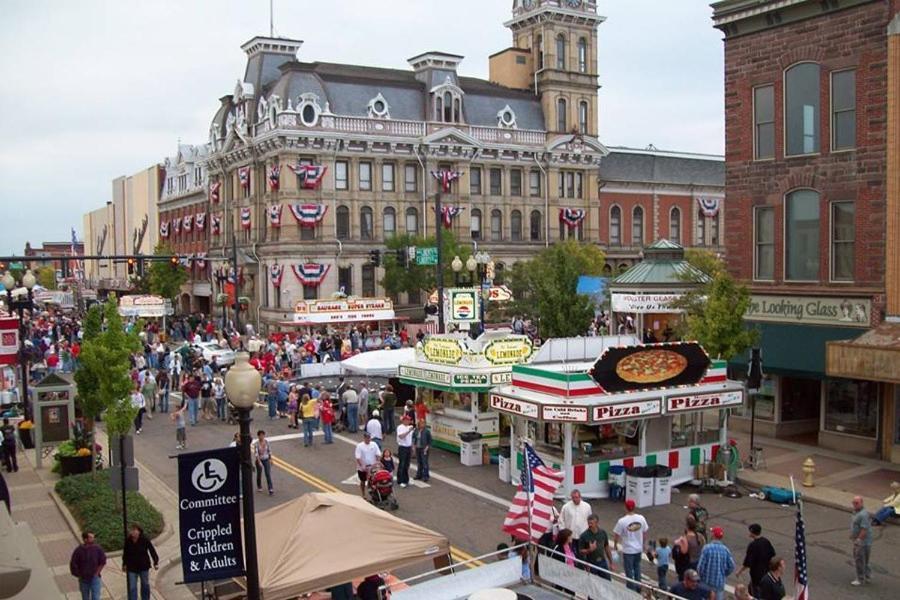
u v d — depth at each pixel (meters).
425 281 64.50
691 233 90.75
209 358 48.84
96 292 116.56
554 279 46.75
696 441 25.48
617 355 23.08
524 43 84.69
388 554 13.88
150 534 20.67
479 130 76.50
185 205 98.81
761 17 30.62
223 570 12.94
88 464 26.95
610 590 13.38
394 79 74.75
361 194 71.75
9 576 8.73
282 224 69.19
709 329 27.12
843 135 28.52
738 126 31.91
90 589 15.95
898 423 26.78
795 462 27.05
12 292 55.09
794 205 30.20
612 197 85.56
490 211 77.62
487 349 29.09
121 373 22.48
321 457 29.48
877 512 21.42
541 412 23.22
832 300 28.64
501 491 24.80
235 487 12.96
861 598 16.59
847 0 27.94
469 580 13.93
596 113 83.56
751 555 15.34
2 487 20.75
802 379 31.28
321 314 54.62
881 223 27.30
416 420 28.41
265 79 77.31
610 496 23.78
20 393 40.69
